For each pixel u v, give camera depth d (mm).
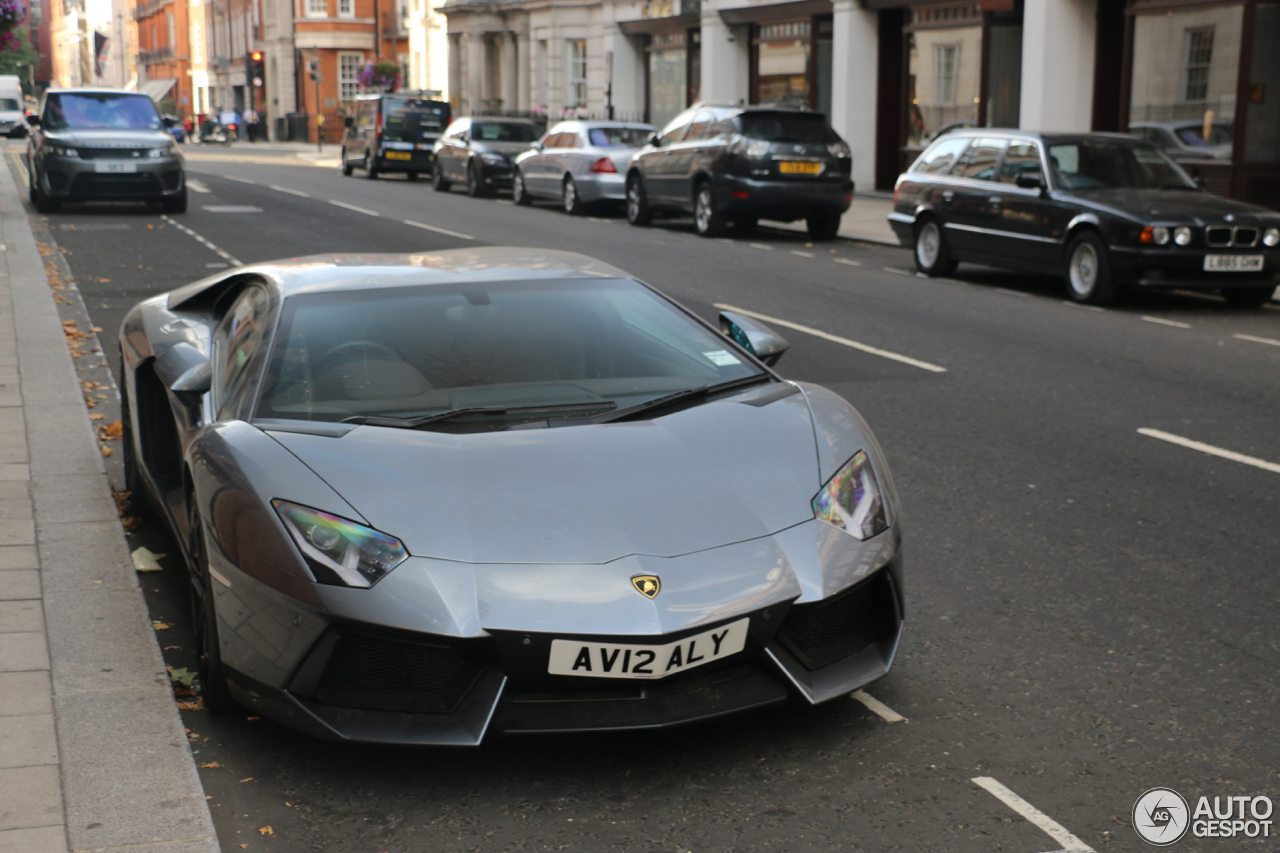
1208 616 4340
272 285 4297
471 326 4059
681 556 3148
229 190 26109
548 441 3480
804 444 3594
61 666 3820
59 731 3414
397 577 3051
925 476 6094
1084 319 11109
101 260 14102
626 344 4082
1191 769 3268
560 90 38969
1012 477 6070
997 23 22344
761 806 3086
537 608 3010
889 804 3092
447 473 3309
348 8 64625
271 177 32125
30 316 9969
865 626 3453
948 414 7391
